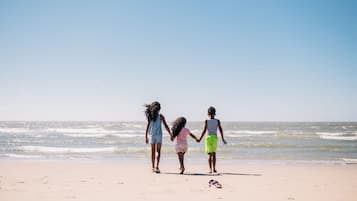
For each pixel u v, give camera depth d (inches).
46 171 385.1
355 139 1139.3
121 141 1079.0
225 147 836.0
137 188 272.2
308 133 1497.3
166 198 233.9
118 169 408.5
